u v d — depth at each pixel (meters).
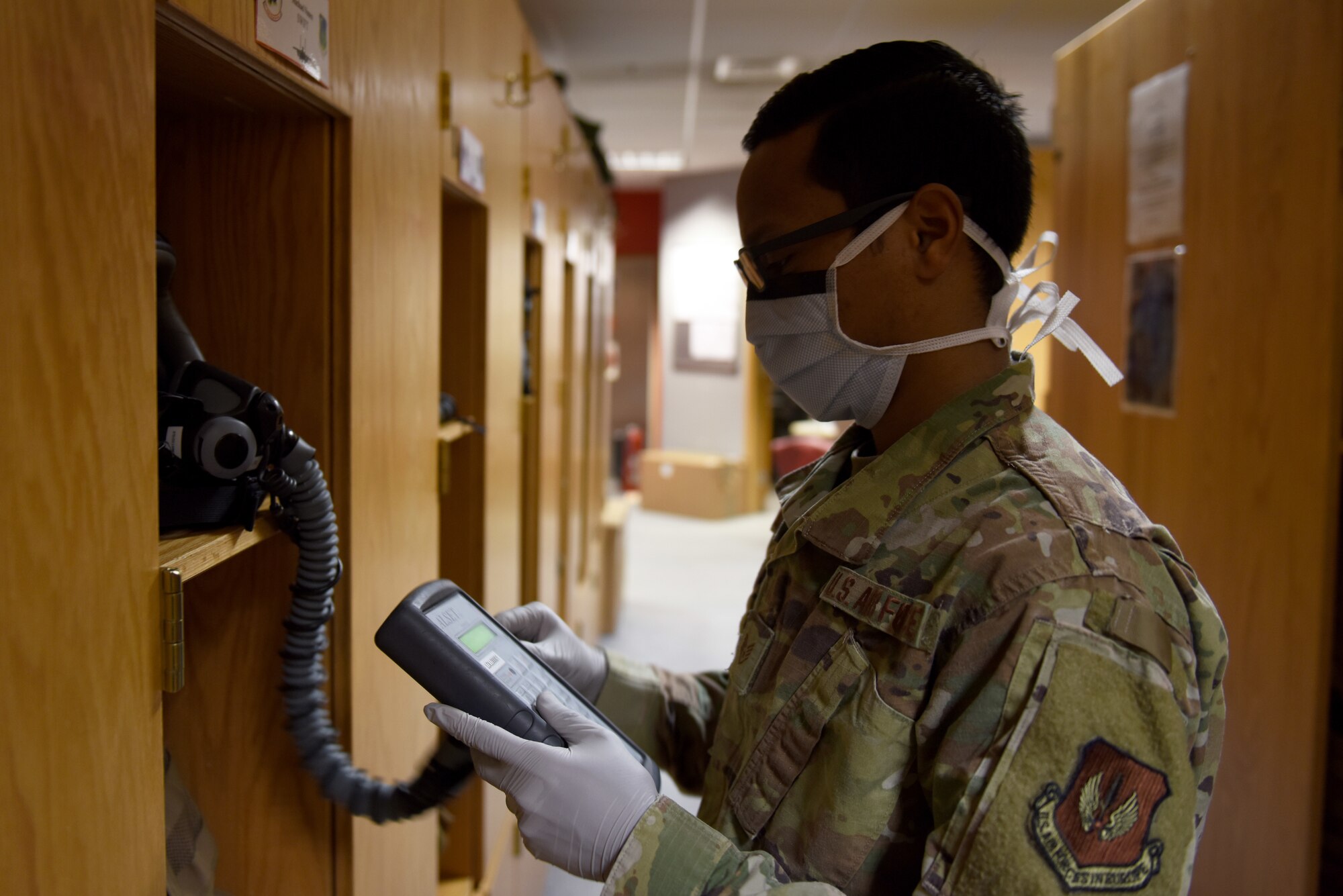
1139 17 2.43
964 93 0.84
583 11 4.58
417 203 1.43
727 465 8.60
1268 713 1.97
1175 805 0.69
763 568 0.97
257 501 0.91
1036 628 0.70
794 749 0.82
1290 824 1.91
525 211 2.49
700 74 5.69
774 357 0.94
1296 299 1.88
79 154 0.63
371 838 1.28
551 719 0.86
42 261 0.60
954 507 0.80
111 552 0.68
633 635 5.18
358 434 1.19
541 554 2.95
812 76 0.90
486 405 2.02
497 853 2.28
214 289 1.16
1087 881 0.67
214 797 1.20
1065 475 0.78
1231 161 2.06
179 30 0.81
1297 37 1.87
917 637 0.76
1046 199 4.05
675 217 9.11
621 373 11.14
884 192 0.85
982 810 0.68
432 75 1.49
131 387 0.70
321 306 1.15
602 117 6.84
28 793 0.60
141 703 0.73
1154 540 0.79
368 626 1.25
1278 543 1.94
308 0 0.99
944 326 0.86
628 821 0.79
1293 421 1.89
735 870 0.75
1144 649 0.70
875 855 0.77
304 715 1.10
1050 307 0.91
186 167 1.15
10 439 0.58
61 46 0.61
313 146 1.13
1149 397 2.39
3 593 0.58
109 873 0.69
